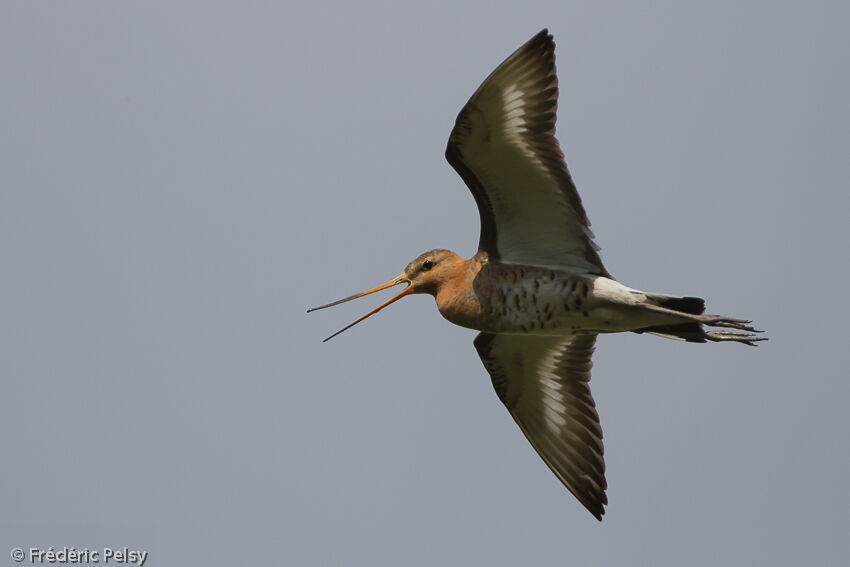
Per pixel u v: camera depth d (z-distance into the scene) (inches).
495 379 681.6
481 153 558.9
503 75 530.6
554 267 589.6
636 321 580.4
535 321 596.1
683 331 593.3
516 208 580.4
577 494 676.7
